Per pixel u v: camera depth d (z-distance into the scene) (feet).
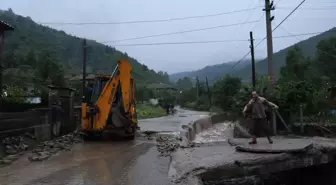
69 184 21.76
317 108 51.57
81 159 30.42
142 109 146.51
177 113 160.97
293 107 50.70
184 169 25.39
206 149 34.37
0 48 47.42
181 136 47.50
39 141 39.55
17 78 85.87
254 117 35.53
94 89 46.26
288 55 130.00
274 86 57.06
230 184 26.53
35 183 22.04
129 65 43.11
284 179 32.96
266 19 59.57
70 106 52.95
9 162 28.40
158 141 42.63
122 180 22.76
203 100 217.15
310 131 48.32
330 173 34.50
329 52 128.06
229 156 29.71
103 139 44.88
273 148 31.53
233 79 136.36
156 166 27.30
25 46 233.14
